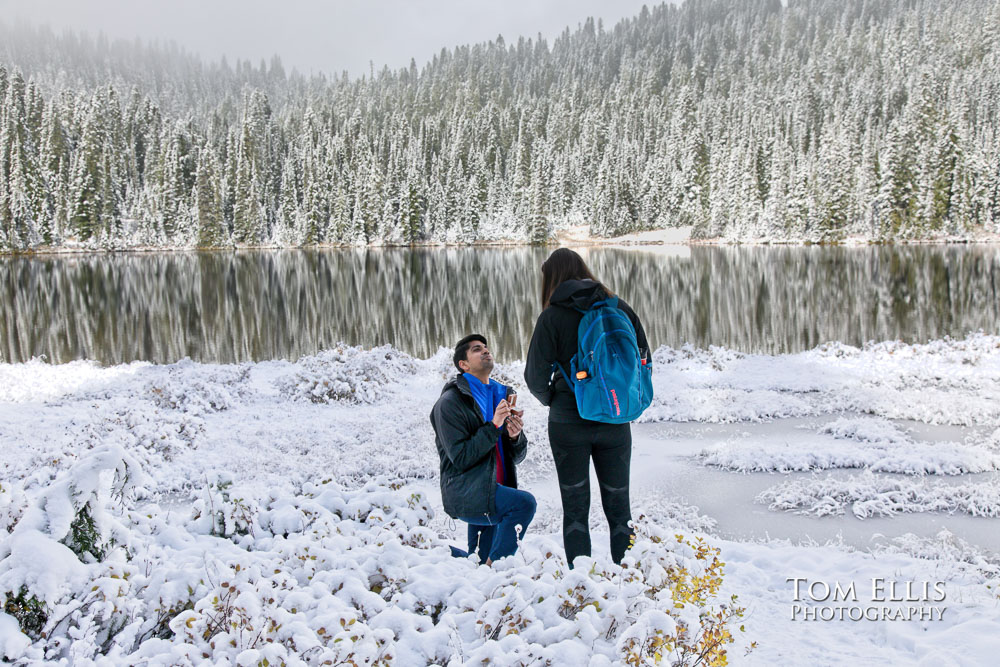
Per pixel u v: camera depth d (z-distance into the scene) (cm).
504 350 2108
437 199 11212
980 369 1428
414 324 2788
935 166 7512
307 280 5000
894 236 7662
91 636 265
